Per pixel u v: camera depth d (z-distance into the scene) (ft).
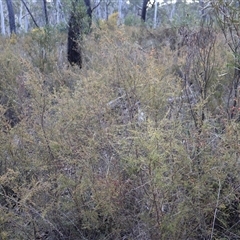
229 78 9.55
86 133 6.82
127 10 94.58
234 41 8.49
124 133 6.75
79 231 6.55
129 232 6.44
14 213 6.34
